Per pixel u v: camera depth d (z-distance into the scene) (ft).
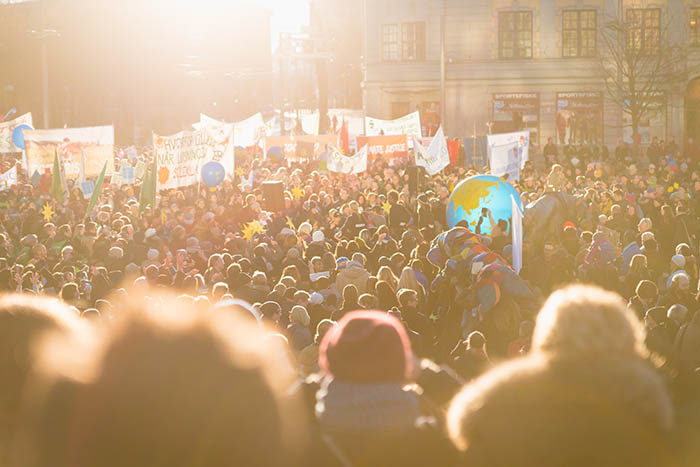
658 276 47.16
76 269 50.39
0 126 109.70
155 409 6.99
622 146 157.48
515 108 180.75
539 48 178.91
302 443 9.67
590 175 113.09
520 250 46.44
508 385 9.22
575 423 8.79
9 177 94.43
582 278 44.70
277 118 316.81
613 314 9.58
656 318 28.55
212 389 7.13
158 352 7.21
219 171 84.99
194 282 41.91
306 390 12.05
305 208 76.38
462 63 181.57
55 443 7.44
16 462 7.93
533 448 8.74
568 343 9.27
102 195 87.25
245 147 122.31
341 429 10.14
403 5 183.32
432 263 47.32
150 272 45.06
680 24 173.06
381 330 10.48
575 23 177.78
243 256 59.06
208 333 7.43
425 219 68.33
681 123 172.65
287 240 53.67
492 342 36.35
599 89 176.65
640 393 8.98
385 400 10.21
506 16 180.04
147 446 6.98
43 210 73.00
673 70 170.71
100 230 58.95
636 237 56.24
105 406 7.04
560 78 178.09
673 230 59.31
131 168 96.94
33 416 7.72
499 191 64.69
